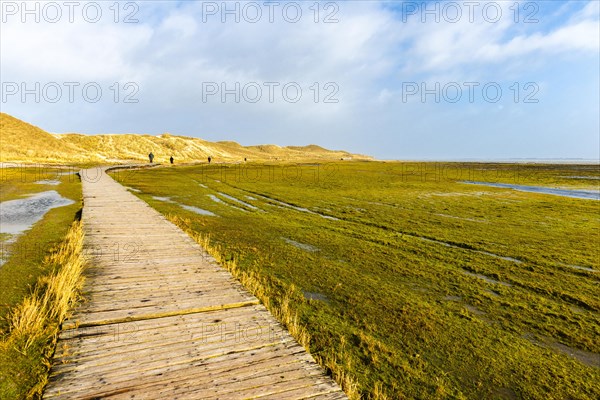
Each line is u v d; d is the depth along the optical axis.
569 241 14.73
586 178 54.28
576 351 6.42
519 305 8.37
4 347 5.21
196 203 24.31
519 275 10.50
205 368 4.63
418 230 16.64
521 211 22.58
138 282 7.76
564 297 8.91
